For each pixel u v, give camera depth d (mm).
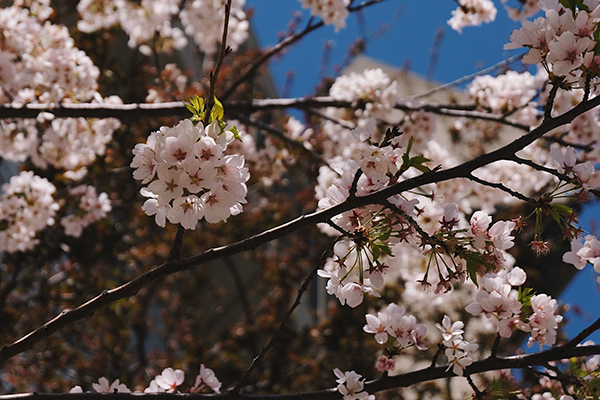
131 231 10234
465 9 4480
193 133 1642
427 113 4723
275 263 11234
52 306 8898
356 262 1914
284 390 9695
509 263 2709
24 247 4668
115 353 9508
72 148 4773
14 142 4688
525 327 2104
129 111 4125
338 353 9836
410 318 2227
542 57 1814
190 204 1704
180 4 6094
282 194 10953
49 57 4023
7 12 4121
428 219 2412
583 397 2131
